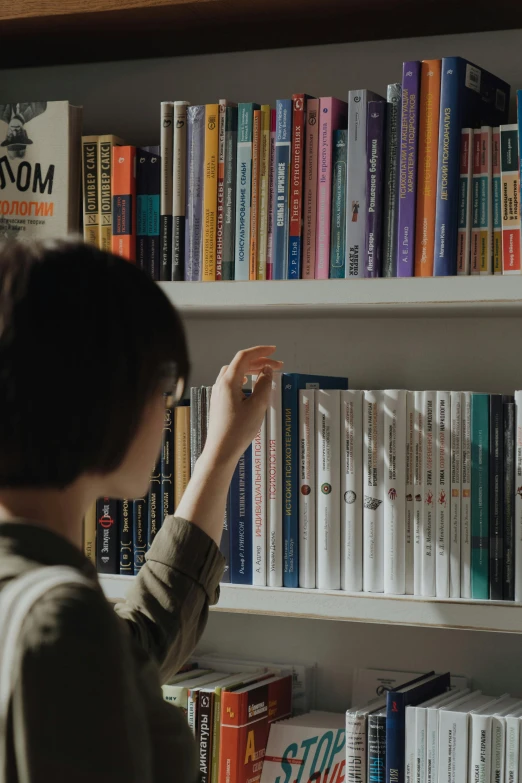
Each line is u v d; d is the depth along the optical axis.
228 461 1.02
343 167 1.24
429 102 1.19
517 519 1.15
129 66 1.59
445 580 1.18
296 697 1.47
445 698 1.25
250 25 1.40
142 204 1.35
